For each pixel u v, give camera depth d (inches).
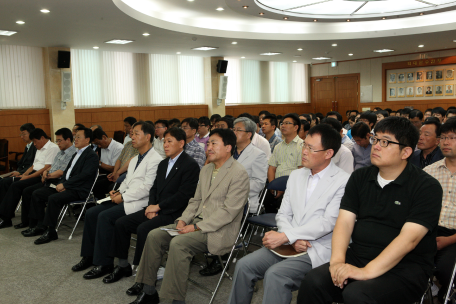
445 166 102.3
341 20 336.2
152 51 422.6
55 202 163.3
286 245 94.2
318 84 610.9
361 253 78.4
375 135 77.0
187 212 118.9
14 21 260.2
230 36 354.3
